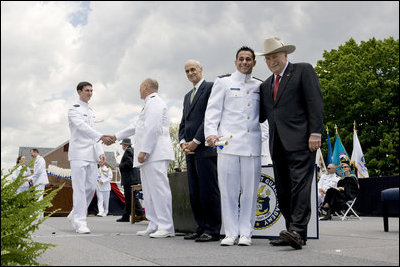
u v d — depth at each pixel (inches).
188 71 201.8
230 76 181.5
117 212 584.1
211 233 186.9
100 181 547.5
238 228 174.1
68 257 131.5
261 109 179.9
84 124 242.4
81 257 131.5
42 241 181.8
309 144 158.7
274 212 194.9
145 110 215.6
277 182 172.2
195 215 199.5
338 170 629.6
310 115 159.6
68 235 218.4
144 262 120.6
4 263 104.9
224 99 178.7
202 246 163.6
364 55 1177.4
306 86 161.8
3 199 111.8
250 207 173.9
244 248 156.0
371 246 161.0
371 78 1126.4
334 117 1169.4
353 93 1121.4
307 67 164.1
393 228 278.8
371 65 1172.5
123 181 387.5
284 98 164.9
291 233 148.3
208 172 188.2
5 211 109.8
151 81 217.8
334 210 426.9
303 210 156.2
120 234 227.5
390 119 1133.7
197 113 197.8
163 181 213.0
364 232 242.7
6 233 106.8
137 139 222.4
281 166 170.6
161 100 216.8
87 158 242.7
